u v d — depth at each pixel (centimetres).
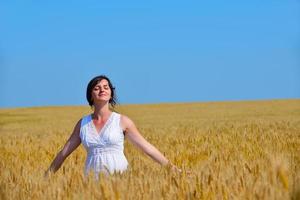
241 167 548
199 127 2538
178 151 941
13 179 552
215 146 1205
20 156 1098
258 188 418
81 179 506
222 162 610
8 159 1031
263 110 5253
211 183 448
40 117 5209
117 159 635
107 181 465
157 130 2344
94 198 433
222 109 5684
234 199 421
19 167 789
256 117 4038
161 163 641
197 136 1529
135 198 435
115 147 638
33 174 586
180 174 495
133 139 648
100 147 636
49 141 1697
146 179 475
